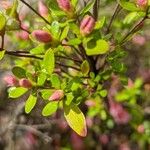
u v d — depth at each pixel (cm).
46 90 29
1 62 38
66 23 28
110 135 65
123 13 38
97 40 27
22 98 39
